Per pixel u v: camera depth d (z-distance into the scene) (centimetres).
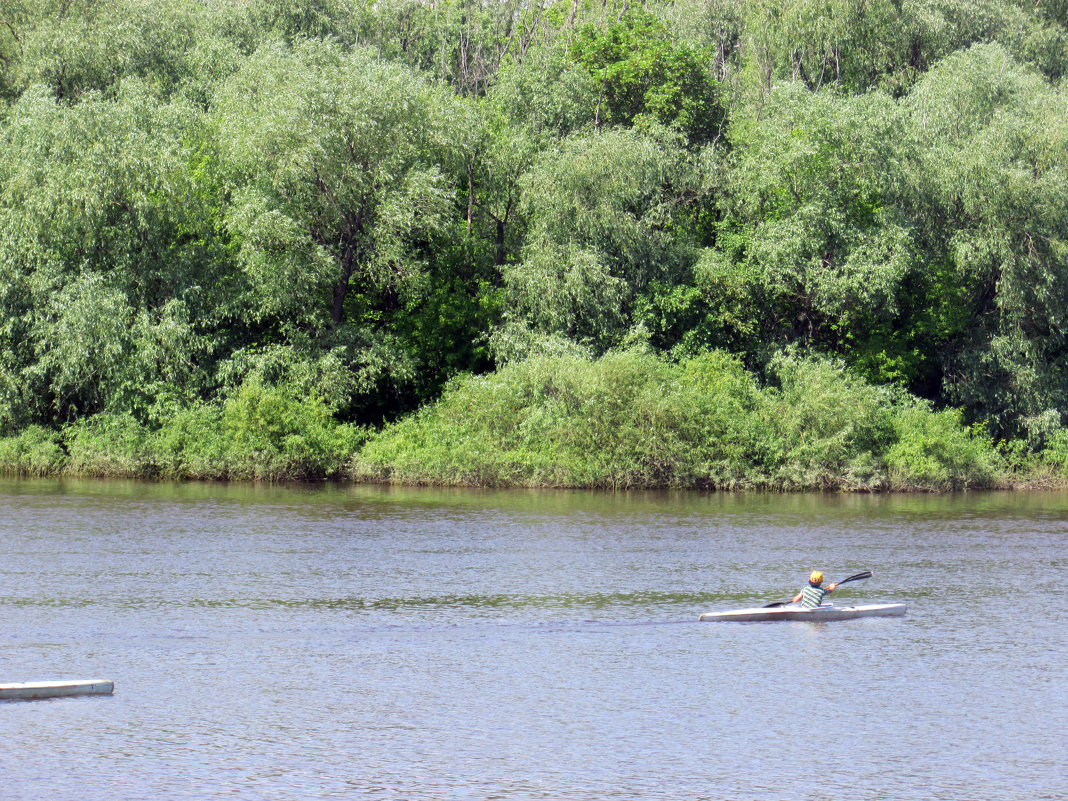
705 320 9369
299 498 7144
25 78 10375
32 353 8444
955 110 9600
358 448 8431
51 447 8100
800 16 10944
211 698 3098
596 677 3331
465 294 9694
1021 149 9062
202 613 3997
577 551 5350
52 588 4338
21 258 8444
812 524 6391
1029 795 2492
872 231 9050
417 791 2481
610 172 8938
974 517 6812
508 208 9956
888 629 3981
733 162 10025
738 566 5031
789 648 3700
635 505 7131
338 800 2427
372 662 3453
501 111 10112
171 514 6300
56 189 8100
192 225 8769
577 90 10300
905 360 9319
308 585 4472
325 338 8719
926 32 11244
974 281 9500
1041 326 9325
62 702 3062
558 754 2705
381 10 15175
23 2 11175
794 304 9669
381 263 8700
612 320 9081
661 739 2812
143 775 2564
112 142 8294
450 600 4262
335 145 8481
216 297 8606
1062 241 8956
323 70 8675
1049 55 11925
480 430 8350
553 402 8312
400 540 5575
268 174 8562
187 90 10438
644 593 4434
